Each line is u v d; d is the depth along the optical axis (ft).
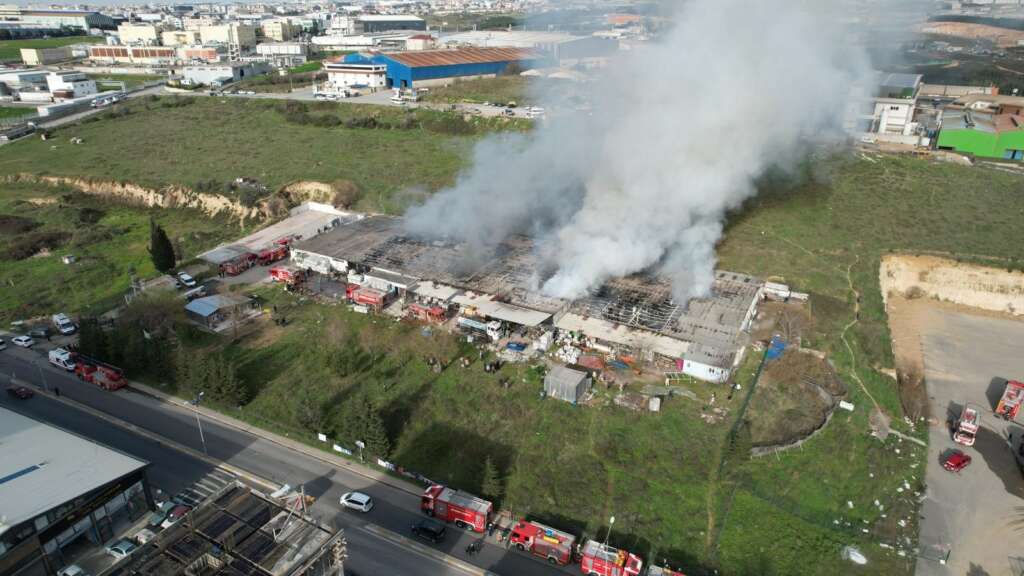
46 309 193.06
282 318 174.81
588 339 159.43
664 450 127.85
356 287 185.78
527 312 162.50
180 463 128.77
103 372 155.43
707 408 137.90
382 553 107.96
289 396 147.33
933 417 150.92
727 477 123.13
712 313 162.40
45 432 122.52
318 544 81.25
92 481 109.19
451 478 124.67
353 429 130.31
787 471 125.70
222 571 76.89
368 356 158.81
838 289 185.78
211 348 163.94
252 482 123.54
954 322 194.59
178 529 82.84
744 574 105.09
